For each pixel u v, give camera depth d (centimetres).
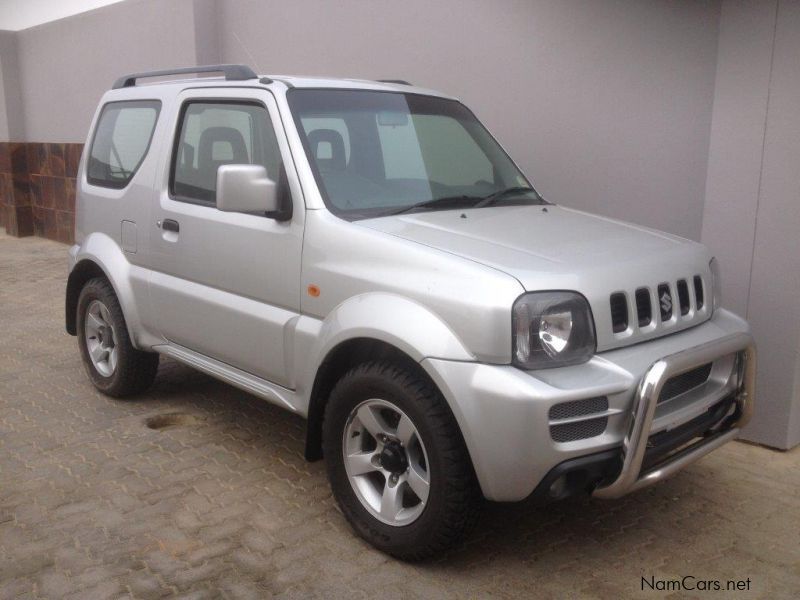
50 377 585
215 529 368
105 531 365
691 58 486
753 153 450
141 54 941
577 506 397
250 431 486
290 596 318
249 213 382
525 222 382
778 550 358
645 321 330
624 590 326
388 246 332
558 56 553
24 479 416
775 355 455
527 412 285
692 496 408
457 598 318
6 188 1275
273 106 395
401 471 337
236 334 406
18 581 325
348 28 702
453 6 615
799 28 425
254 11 799
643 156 517
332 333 342
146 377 520
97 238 510
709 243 475
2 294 877
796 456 457
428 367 305
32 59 1191
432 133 436
